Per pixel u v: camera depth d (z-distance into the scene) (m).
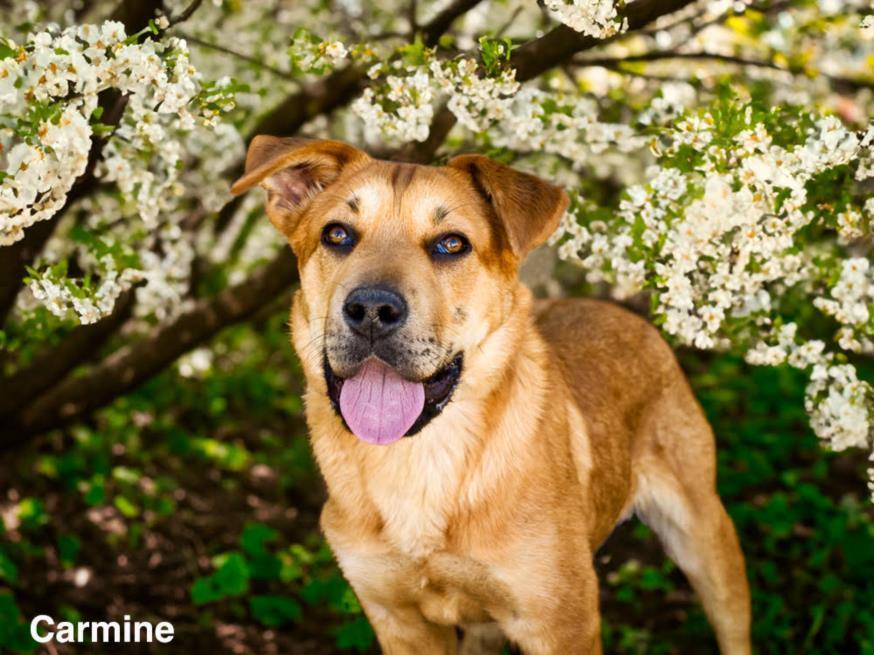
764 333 0.93
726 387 1.69
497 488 0.80
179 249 1.24
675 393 1.03
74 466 1.43
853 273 0.86
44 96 0.71
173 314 1.26
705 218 0.85
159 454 1.55
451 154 1.10
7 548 1.22
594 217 0.96
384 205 0.79
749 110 0.85
